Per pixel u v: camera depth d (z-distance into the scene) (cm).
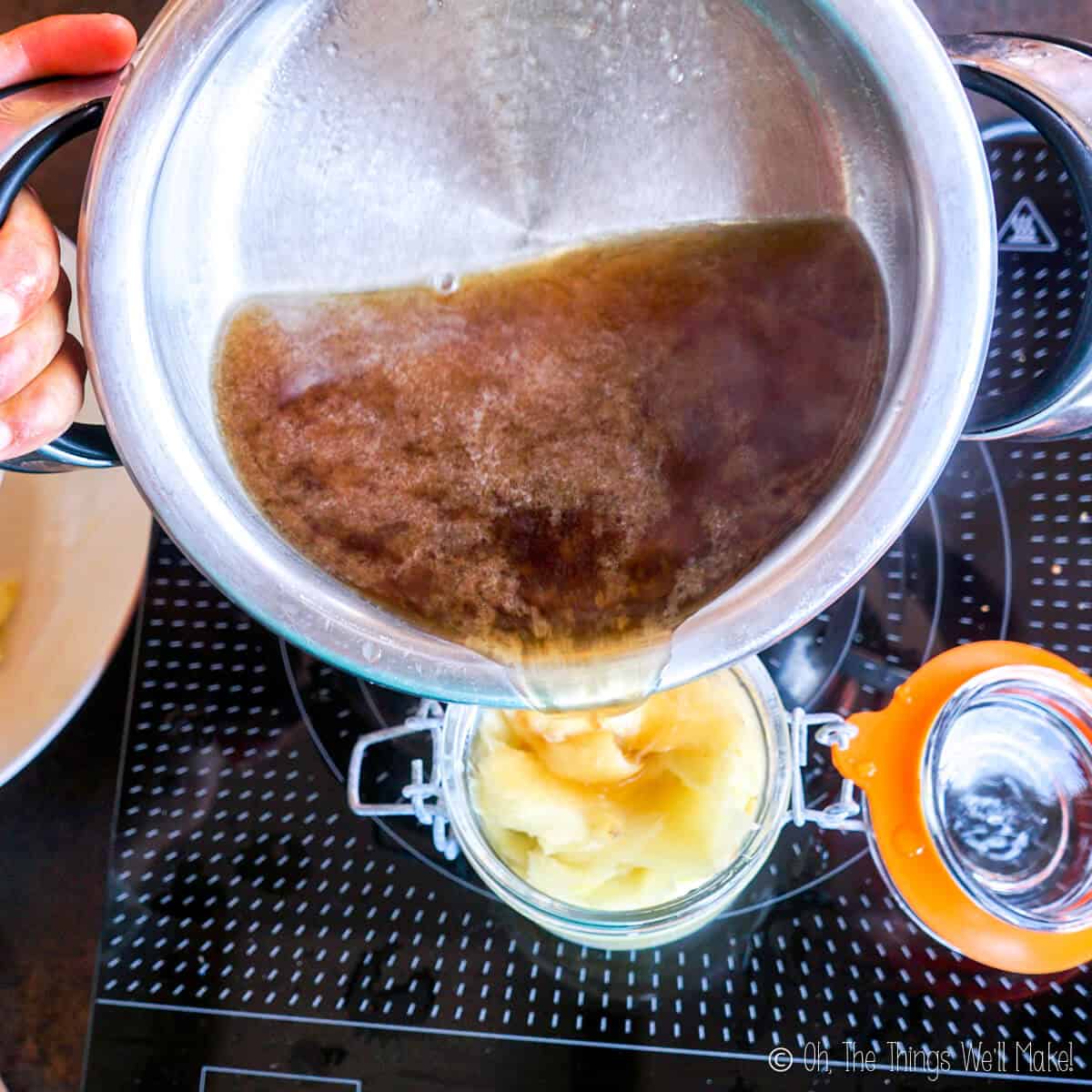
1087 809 35
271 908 36
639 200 28
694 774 33
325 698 38
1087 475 38
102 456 30
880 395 26
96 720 38
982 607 37
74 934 36
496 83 26
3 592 37
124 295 25
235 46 25
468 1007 35
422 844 36
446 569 27
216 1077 34
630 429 28
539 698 26
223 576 26
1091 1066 33
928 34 24
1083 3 41
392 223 28
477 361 28
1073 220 39
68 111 26
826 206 27
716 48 26
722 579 27
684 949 35
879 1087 33
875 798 33
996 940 32
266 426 28
